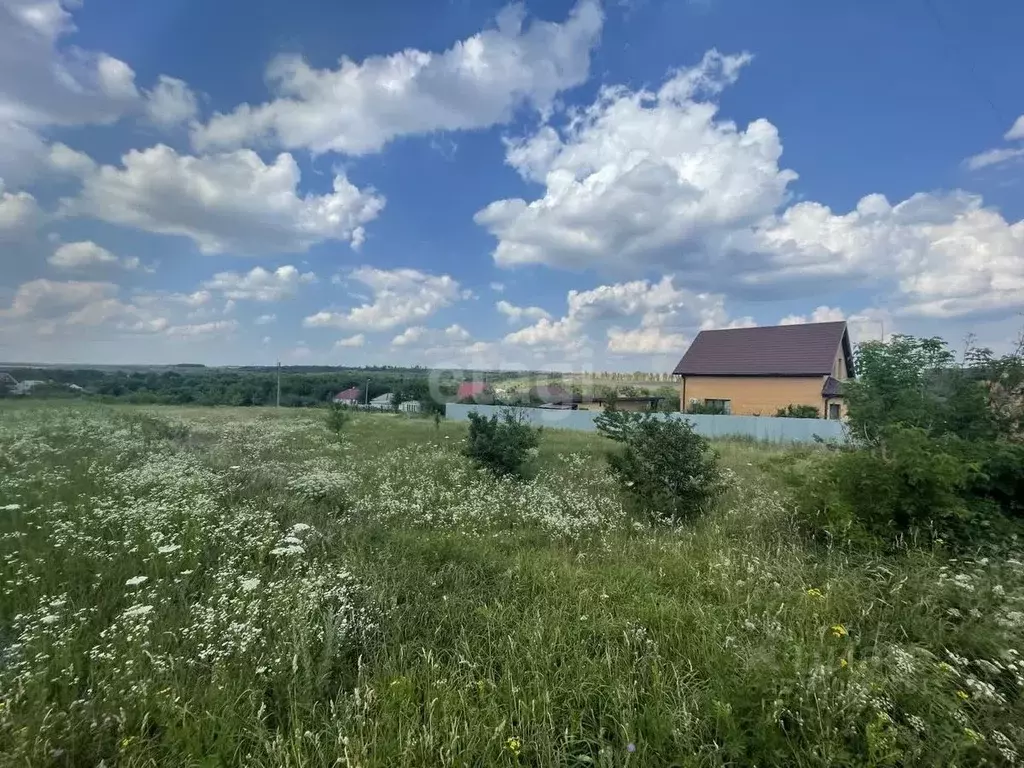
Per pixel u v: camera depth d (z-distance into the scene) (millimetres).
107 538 5426
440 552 5492
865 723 2592
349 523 6578
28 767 2355
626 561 5340
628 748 2484
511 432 10641
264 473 9289
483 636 3711
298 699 2928
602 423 9781
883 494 5699
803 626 3713
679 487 7500
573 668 3248
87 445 11406
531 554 5594
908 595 4184
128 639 3211
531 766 2568
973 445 6211
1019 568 4586
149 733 2748
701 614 3844
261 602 3883
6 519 5883
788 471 7367
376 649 3527
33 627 3375
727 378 31781
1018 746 2547
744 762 2486
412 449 14727
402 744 2549
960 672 3176
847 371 34031
